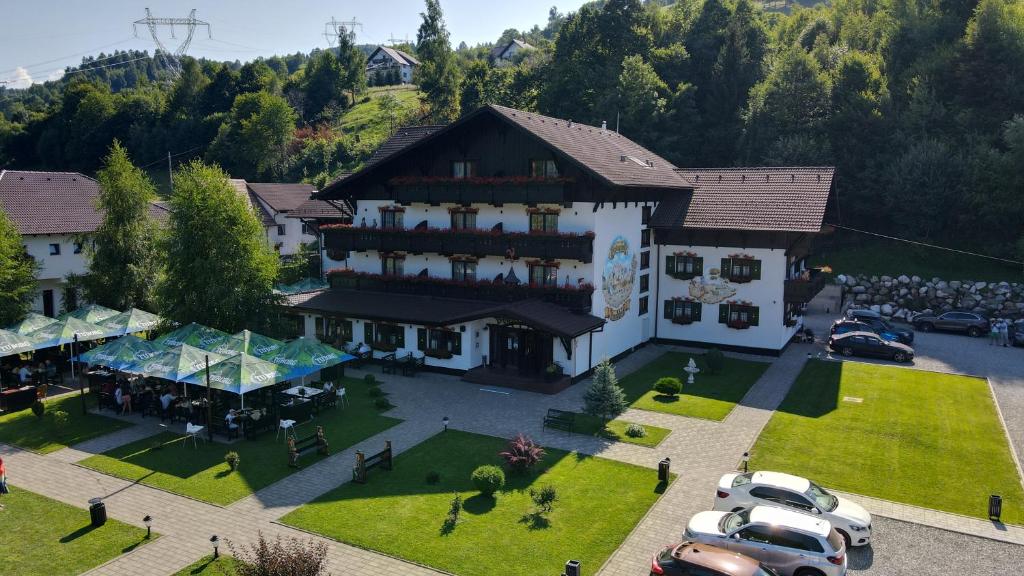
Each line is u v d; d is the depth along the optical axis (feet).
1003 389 116.67
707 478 79.46
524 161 125.49
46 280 154.92
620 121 237.66
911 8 248.52
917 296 183.42
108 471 81.51
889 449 89.04
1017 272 182.19
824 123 221.25
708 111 257.55
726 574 51.78
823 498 66.54
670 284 149.18
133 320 120.67
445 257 135.85
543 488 69.92
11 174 163.73
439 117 379.14
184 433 94.58
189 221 117.91
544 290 122.83
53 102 473.26
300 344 103.65
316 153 379.14
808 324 171.22
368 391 113.19
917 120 208.23
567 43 294.25
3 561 61.00
